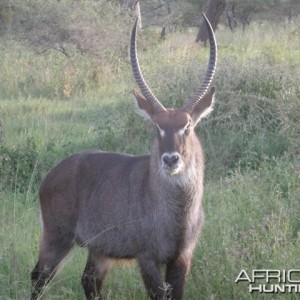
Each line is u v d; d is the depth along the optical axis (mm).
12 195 19844
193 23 71375
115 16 42844
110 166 14148
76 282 15328
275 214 15625
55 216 14562
